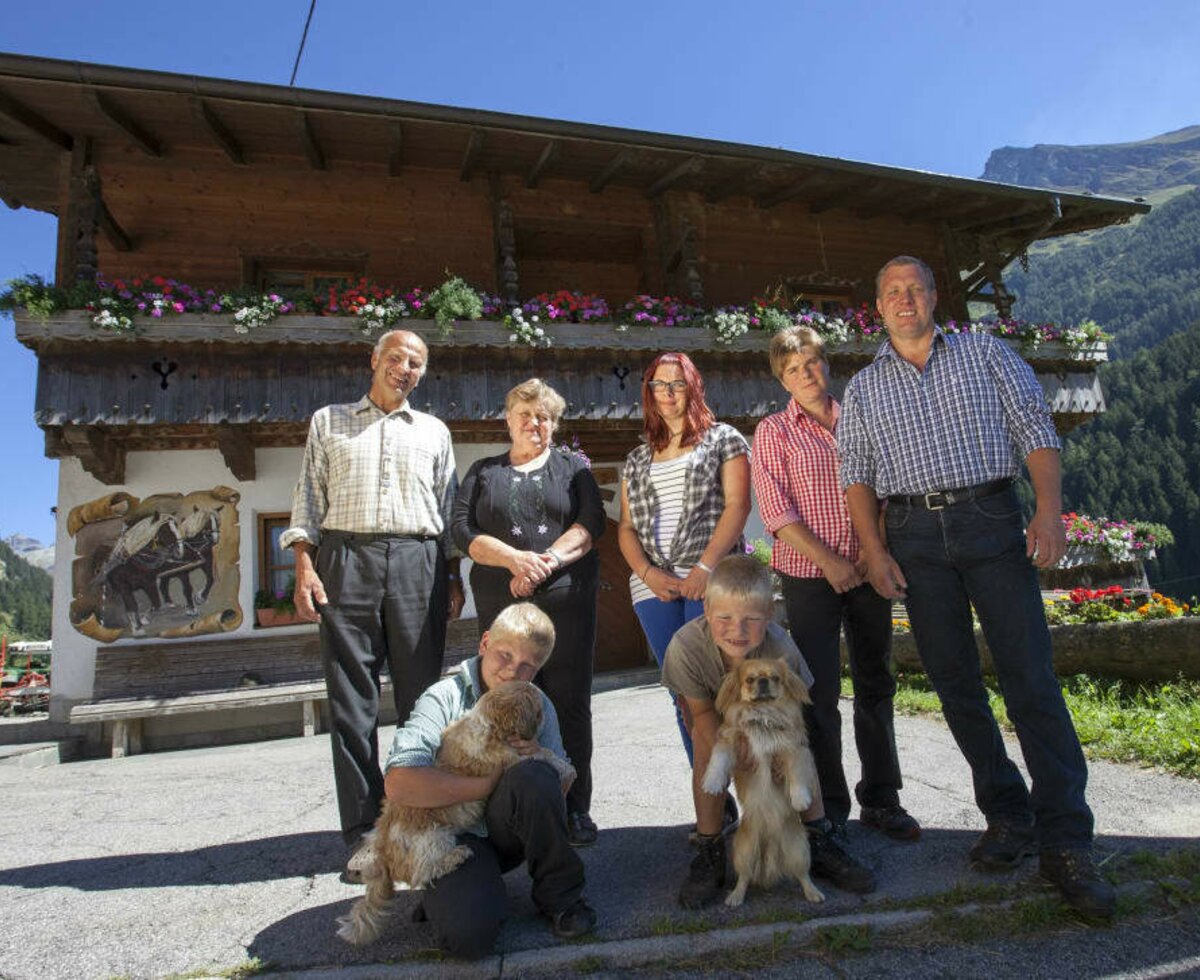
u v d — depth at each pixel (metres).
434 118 8.88
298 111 8.73
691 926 2.40
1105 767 3.96
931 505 2.88
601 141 9.59
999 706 5.28
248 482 9.14
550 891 2.41
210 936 2.50
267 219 9.91
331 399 8.47
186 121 9.07
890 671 3.29
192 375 8.19
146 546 8.76
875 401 3.06
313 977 2.19
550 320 9.39
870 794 3.26
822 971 2.18
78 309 7.88
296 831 3.71
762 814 2.54
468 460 9.98
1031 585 2.77
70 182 9.09
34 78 7.84
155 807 4.46
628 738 5.45
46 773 6.50
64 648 8.45
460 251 10.52
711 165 10.55
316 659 8.70
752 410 10.01
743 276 11.77
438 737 2.50
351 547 3.32
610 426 9.86
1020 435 2.89
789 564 3.24
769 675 2.56
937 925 2.38
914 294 3.00
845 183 11.21
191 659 8.44
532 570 3.19
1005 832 2.76
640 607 3.43
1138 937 2.29
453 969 2.21
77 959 2.36
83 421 7.83
